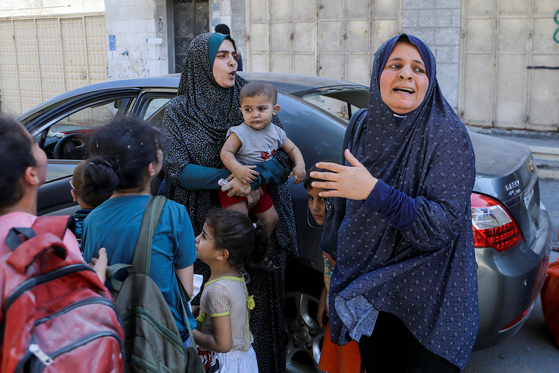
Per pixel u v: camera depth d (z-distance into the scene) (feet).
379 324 6.61
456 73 26.81
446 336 5.89
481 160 9.05
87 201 6.55
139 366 4.82
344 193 5.42
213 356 7.20
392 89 5.68
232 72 8.41
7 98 40.91
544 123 25.70
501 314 7.88
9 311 3.50
